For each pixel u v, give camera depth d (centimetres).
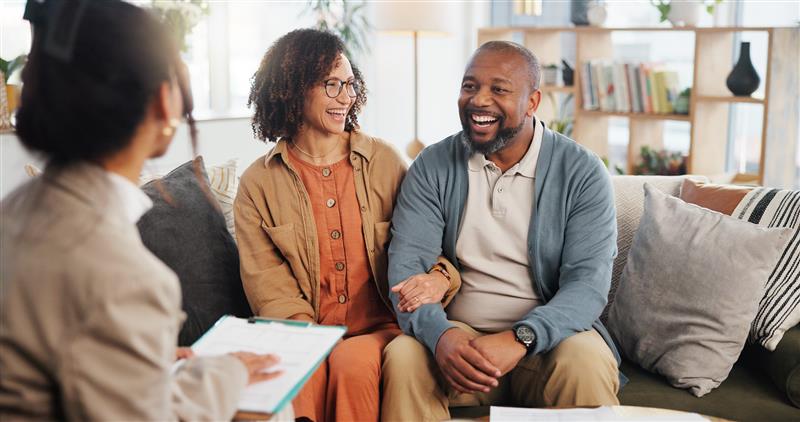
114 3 107
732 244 191
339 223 208
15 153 270
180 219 206
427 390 186
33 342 98
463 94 202
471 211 206
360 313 210
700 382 187
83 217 102
